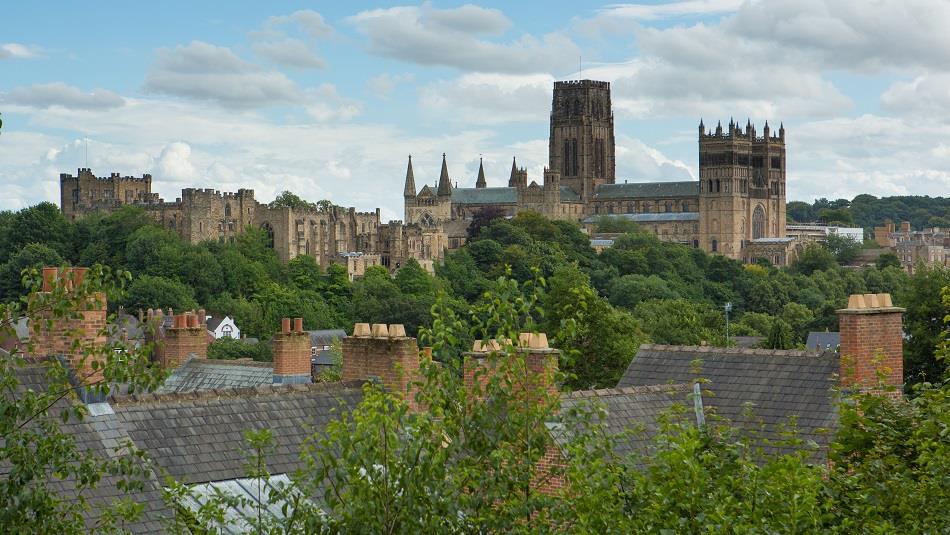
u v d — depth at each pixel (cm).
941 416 4556
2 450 3997
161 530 4762
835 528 4044
